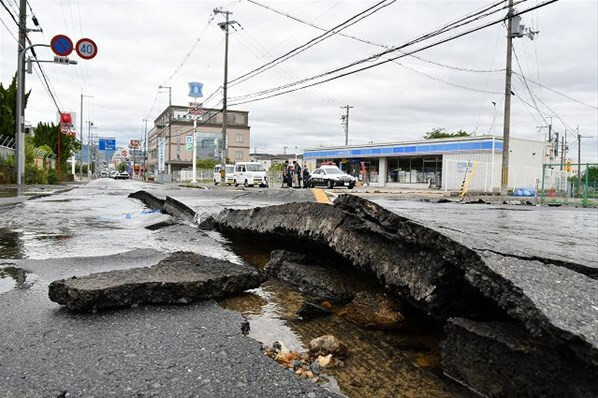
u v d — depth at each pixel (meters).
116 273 3.70
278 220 4.95
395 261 3.19
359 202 3.61
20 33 21.22
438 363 2.66
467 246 2.59
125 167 130.25
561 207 18.73
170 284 3.41
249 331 3.05
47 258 4.98
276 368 2.33
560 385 1.93
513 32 23.92
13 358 2.37
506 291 2.26
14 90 26.84
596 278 3.03
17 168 22.84
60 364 2.31
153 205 12.62
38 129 47.06
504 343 2.17
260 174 34.56
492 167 31.94
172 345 2.58
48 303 3.35
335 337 2.92
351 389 2.31
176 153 87.19
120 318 3.04
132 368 2.28
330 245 3.93
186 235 6.80
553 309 2.04
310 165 52.81
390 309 3.47
